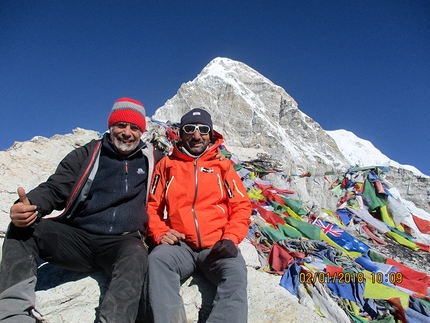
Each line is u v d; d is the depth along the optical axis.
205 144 1.82
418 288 2.71
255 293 1.87
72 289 1.64
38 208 1.39
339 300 2.33
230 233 1.60
